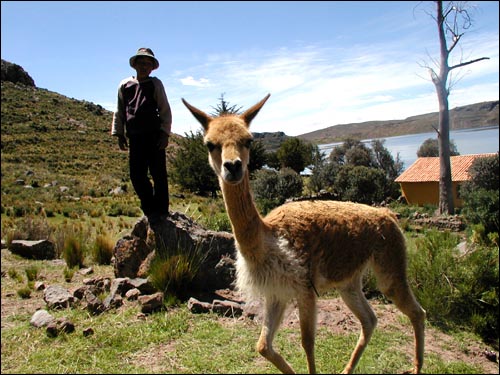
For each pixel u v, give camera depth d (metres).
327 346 2.93
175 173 23.50
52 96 56.31
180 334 3.04
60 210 13.73
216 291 3.94
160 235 4.15
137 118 4.02
